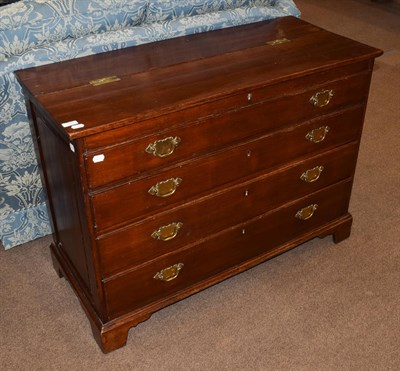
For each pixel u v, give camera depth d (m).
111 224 1.41
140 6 1.72
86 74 1.51
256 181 1.65
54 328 1.70
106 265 1.46
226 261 1.75
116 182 1.35
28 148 1.76
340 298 1.80
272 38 1.76
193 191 1.51
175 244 1.57
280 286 1.85
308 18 4.31
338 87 1.66
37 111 1.49
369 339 1.65
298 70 1.52
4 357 1.59
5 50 1.57
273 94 1.51
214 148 1.48
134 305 1.60
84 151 1.26
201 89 1.41
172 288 1.66
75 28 1.64
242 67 1.54
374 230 2.11
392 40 3.87
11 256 1.99
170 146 1.39
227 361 1.58
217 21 1.81
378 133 2.75
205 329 1.69
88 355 1.61
